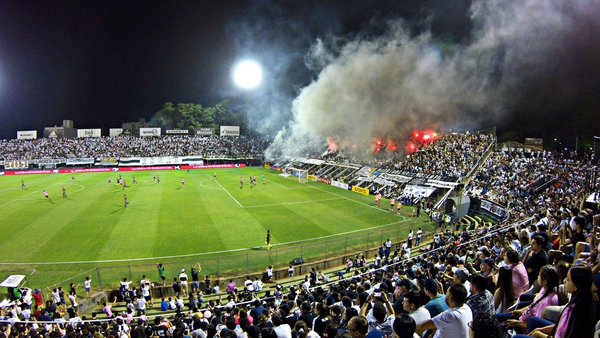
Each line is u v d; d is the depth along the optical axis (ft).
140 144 338.13
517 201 115.75
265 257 93.97
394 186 177.27
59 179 228.84
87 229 114.11
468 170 158.92
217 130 411.54
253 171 284.61
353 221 128.47
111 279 81.30
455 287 18.56
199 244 102.22
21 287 76.54
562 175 127.34
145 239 105.50
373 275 59.98
